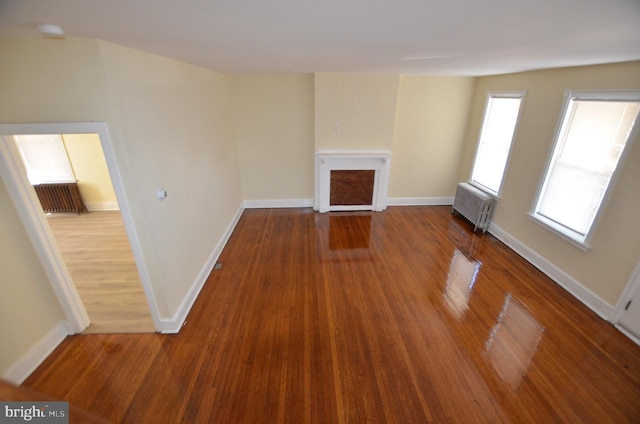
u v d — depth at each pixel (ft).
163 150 8.33
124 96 6.61
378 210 18.10
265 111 16.35
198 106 10.98
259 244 14.20
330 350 8.31
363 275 11.75
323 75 15.25
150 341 8.59
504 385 7.33
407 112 16.66
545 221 11.65
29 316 7.63
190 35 5.30
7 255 7.11
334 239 14.67
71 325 8.64
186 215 9.85
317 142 16.67
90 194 17.94
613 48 6.27
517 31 4.82
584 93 9.90
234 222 16.03
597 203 9.70
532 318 9.46
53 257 7.86
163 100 8.33
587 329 9.00
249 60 9.22
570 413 6.69
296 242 14.38
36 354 7.77
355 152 16.72
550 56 7.77
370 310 9.84
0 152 6.62
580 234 10.38
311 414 6.68
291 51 7.25
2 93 6.06
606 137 9.36
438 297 10.47
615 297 9.07
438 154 17.75
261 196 18.39
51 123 6.36
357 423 6.51
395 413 6.70
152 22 4.32
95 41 5.80
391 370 7.72
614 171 8.99
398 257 13.05
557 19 4.05
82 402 6.92
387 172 17.31
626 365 7.82
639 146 8.32
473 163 16.75
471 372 7.66
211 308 9.96
